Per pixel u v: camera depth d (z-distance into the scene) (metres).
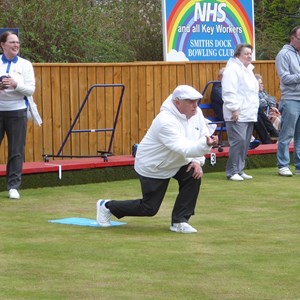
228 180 16.81
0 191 15.20
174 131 11.05
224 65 20.17
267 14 28.86
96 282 8.91
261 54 26.22
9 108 14.12
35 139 17.34
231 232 11.54
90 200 14.34
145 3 23.55
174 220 11.55
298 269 9.49
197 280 9.00
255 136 20.58
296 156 17.59
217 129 19.50
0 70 14.04
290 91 16.97
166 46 20.19
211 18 20.84
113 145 18.48
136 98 18.72
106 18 22.67
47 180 15.95
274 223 12.22
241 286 8.77
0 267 9.53
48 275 9.20
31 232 11.50
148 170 11.37
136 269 9.45
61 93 17.67
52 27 20.94
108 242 10.84
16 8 20.75
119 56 22.23
